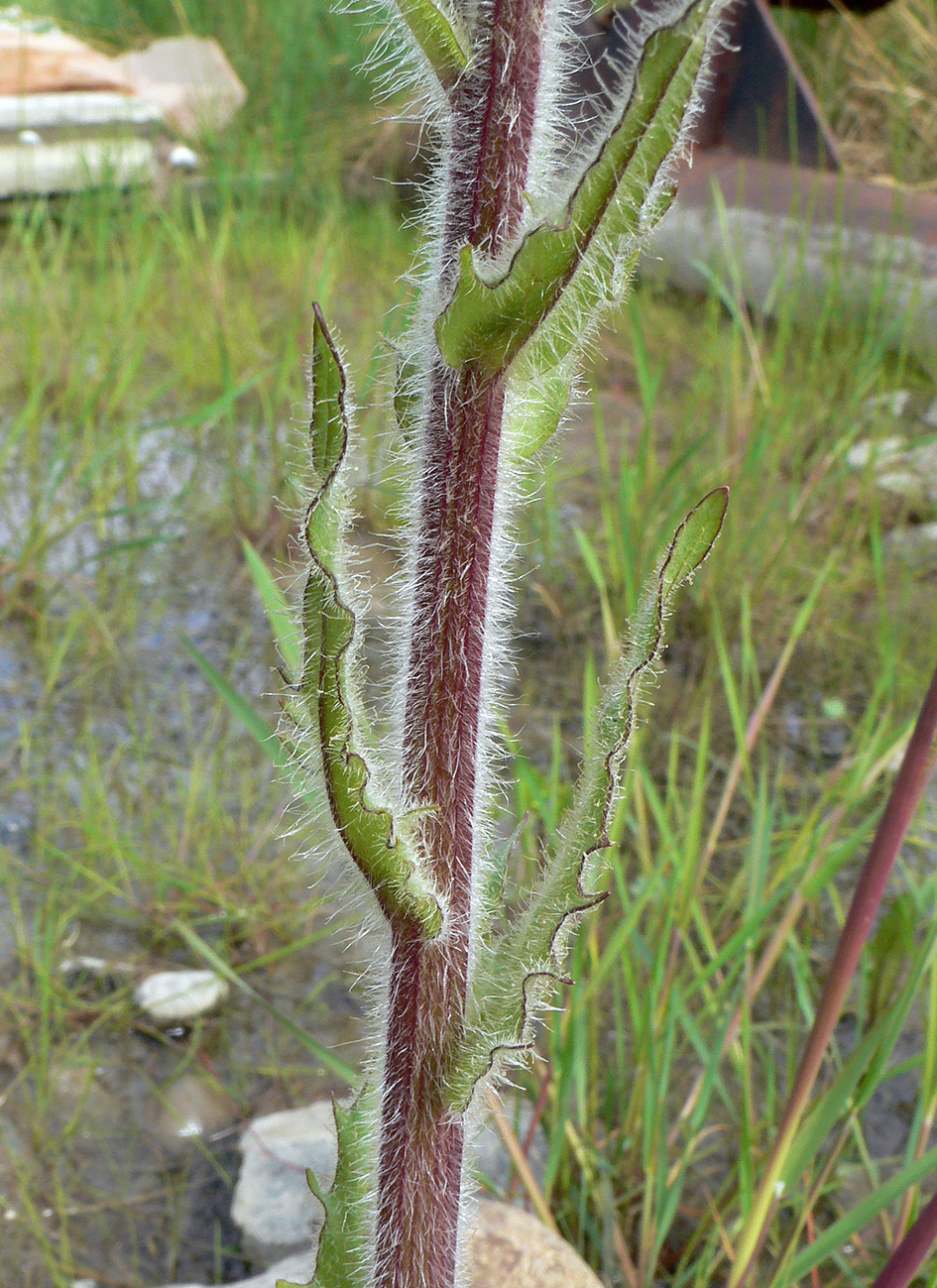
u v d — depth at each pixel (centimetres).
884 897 62
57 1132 51
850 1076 37
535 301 20
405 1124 24
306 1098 53
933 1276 39
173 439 106
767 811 57
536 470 24
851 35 175
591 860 24
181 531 95
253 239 143
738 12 146
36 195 150
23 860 64
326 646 21
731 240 132
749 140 150
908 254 114
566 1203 48
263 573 44
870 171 166
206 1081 54
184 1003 56
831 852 52
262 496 96
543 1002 24
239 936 61
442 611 23
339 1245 26
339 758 22
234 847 65
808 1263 38
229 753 73
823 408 107
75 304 114
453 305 21
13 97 154
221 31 194
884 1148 51
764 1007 58
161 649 82
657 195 20
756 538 88
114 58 192
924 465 101
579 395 23
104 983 58
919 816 67
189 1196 49
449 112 21
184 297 124
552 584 89
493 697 24
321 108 181
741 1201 45
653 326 131
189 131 171
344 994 58
